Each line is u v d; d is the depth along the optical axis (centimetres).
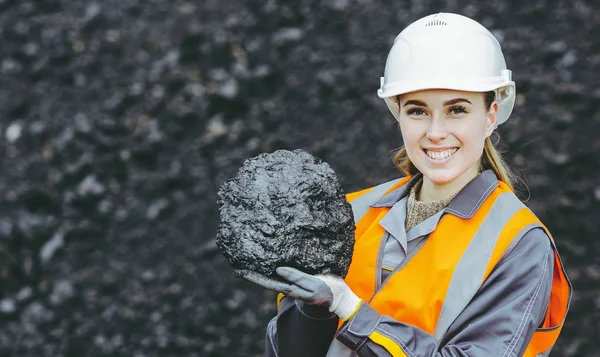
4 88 497
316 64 478
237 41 486
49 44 501
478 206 185
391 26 481
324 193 176
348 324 171
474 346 171
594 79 459
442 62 178
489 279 177
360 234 201
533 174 446
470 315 175
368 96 468
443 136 180
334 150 461
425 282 181
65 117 486
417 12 481
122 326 446
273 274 170
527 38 470
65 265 461
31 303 456
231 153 468
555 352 419
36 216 471
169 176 467
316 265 172
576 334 421
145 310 446
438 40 180
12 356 447
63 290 454
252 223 171
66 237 465
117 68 492
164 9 500
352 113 467
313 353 183
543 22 474
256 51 484
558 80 460
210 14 495
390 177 451
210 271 448
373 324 171
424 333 172
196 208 461
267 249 169
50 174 476
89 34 501
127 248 461
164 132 475
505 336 172
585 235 438
